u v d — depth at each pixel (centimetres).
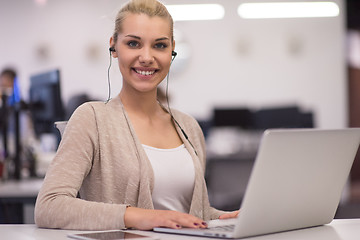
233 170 610
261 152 121
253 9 965
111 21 198
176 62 966
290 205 138
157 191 183
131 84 188
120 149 180
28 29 935
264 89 976
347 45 990
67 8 940
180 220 142
